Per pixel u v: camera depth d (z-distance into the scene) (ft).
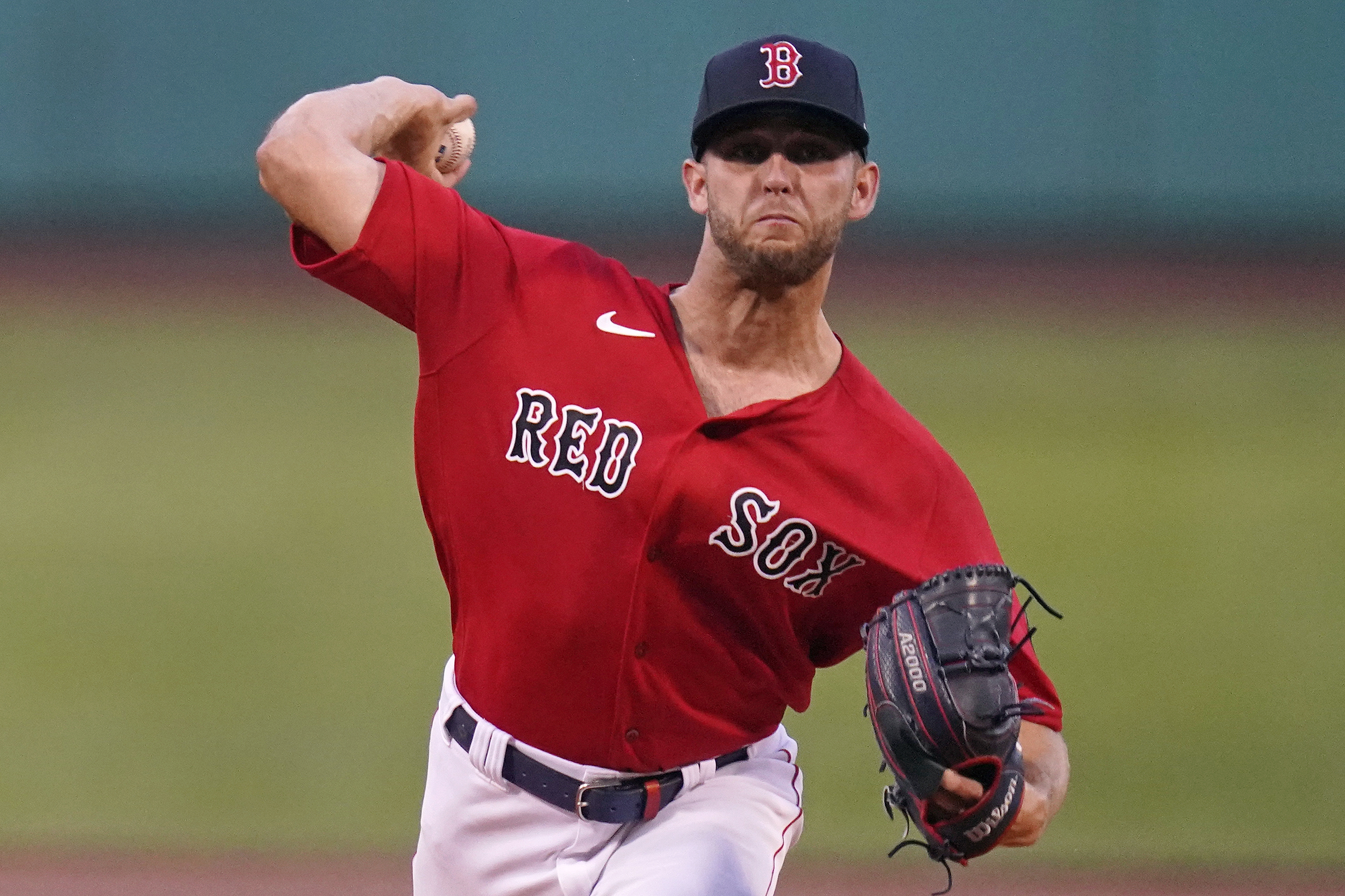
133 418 187.11
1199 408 198.90
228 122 319.06
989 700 39.09
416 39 315.58
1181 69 319.06
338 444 176.86
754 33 316.60
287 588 128.47
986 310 261.85
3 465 166.50
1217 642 119.24
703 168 43.65
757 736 45.93
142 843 82.79
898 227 321.73
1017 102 321.32
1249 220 320.91
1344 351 231.71
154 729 99.71
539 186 318.04
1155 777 95.25
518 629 43.11
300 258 44.50
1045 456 175.11
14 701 104.06
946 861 41.52
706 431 41.98
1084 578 134.21
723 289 42.91
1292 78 317.83
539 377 42.83
